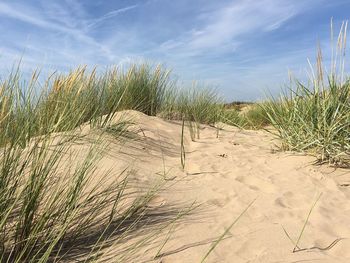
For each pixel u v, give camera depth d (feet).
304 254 7.18
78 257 6.61
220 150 16.48
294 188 11.32
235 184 11.66
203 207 9.62
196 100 25.49
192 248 7.28
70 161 9.78
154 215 8.77
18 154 7.29
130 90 20.77
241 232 8.13
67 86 14.44
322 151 13.56
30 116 9.60
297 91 15.30
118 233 7.68
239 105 45.60
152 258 6.82
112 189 9.73
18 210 7.39
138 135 16.35
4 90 7.91
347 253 7.36
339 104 13.44
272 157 14.87
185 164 13.92
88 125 15.48
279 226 8.49
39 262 5.65
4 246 6.34
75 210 7.35
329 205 9.97
